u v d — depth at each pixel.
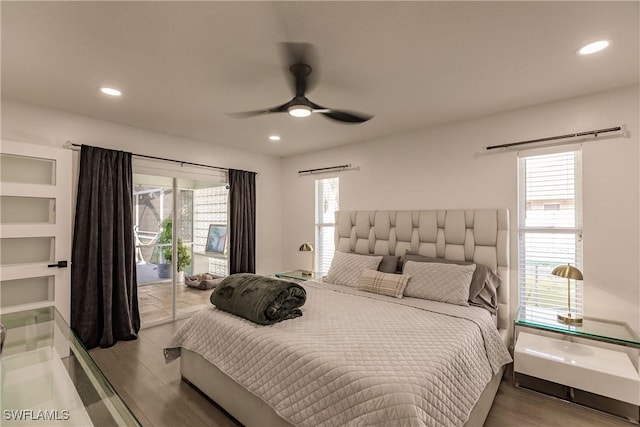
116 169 3.45
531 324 2.52
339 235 4.32
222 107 3.03
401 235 3.67
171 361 2.71
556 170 2.89
